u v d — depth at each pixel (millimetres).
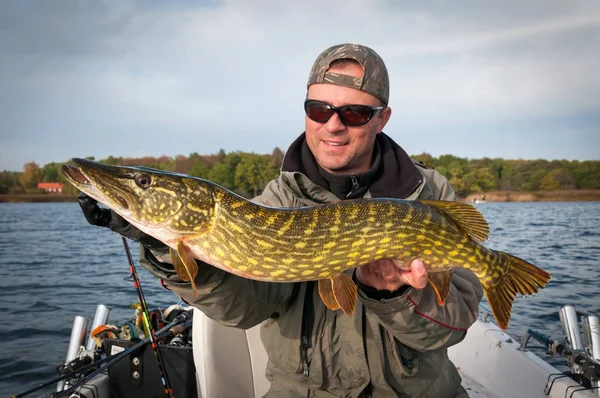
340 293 629
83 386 833
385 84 755
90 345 984
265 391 832
